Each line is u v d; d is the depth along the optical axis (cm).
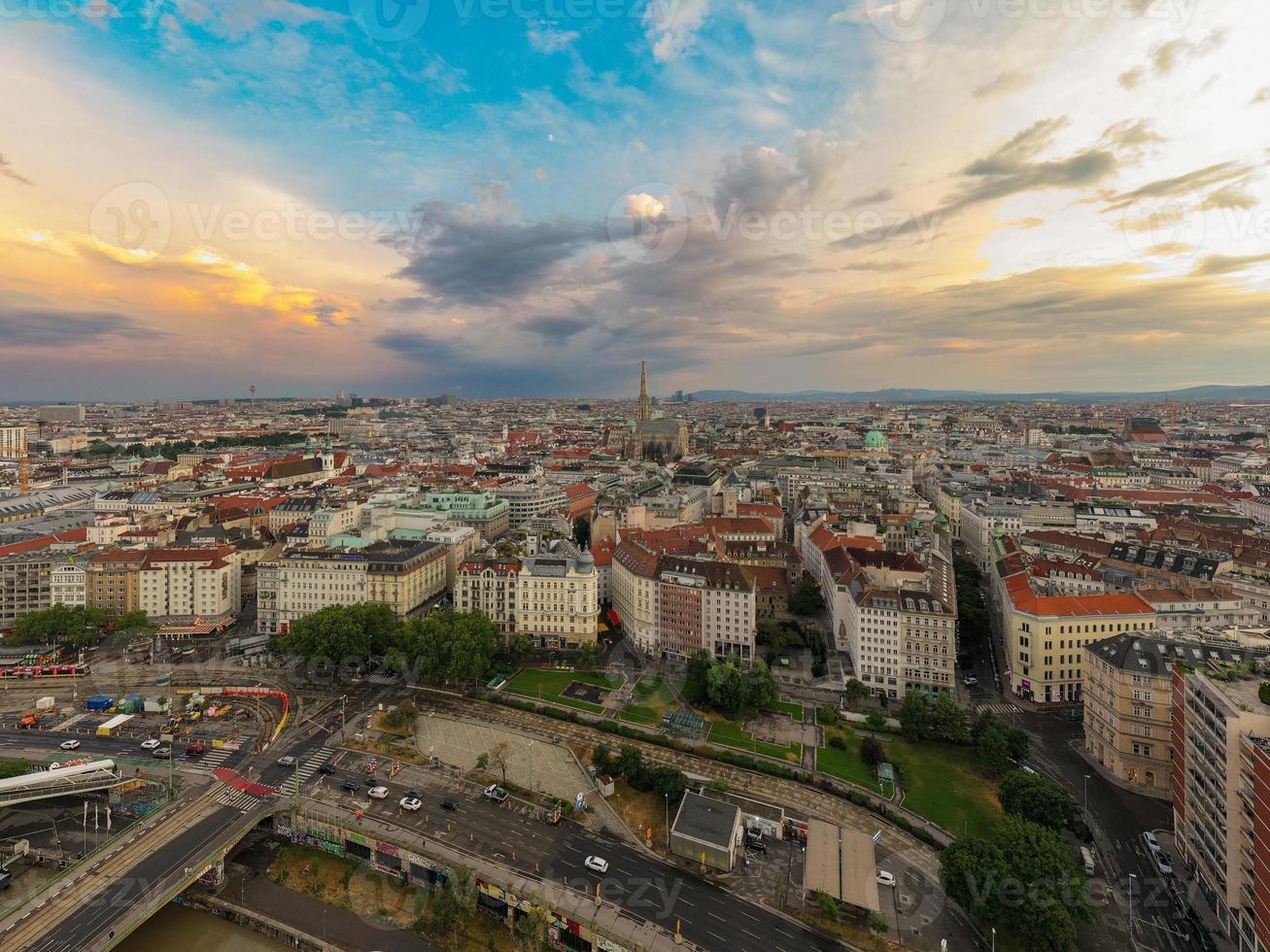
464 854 15175
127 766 18275
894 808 16850
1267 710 12975
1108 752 18712
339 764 18675
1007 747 18288
